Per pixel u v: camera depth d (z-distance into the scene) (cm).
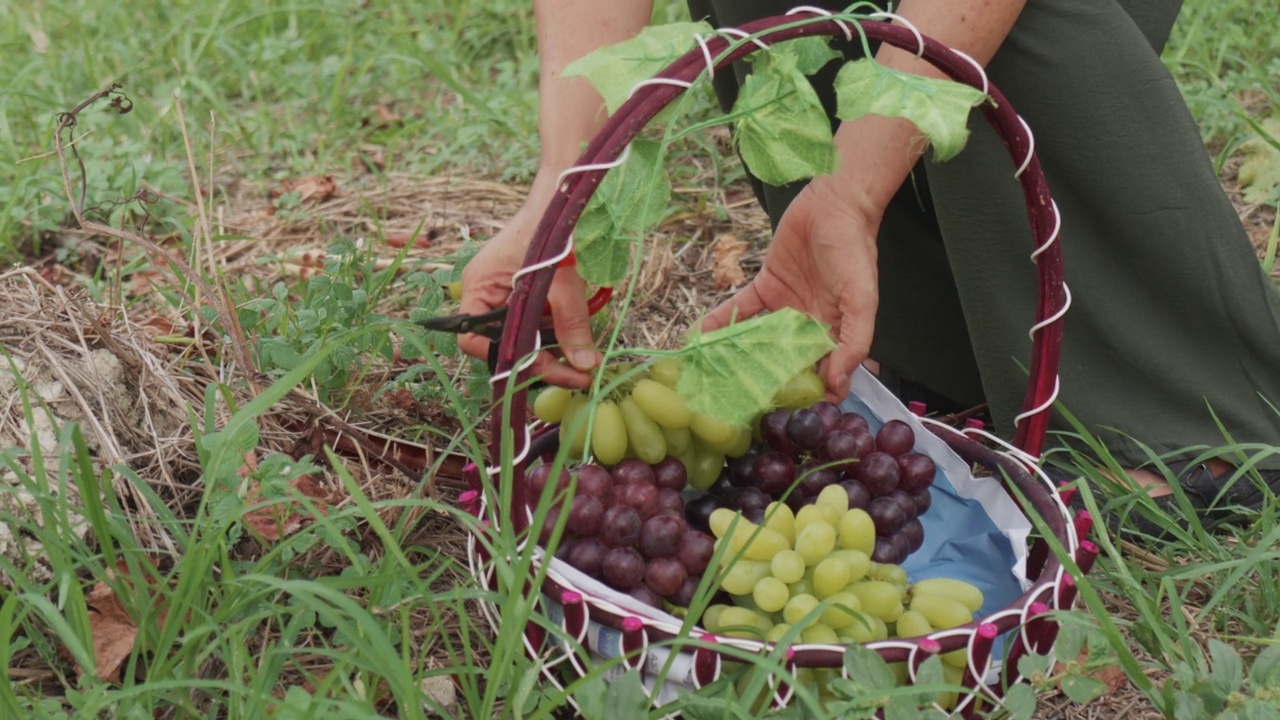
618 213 138
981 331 191
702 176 317
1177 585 181
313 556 177
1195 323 188
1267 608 170
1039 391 161
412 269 271
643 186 138
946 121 129
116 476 175
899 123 158
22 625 159
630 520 143
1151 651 160
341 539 145
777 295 176
